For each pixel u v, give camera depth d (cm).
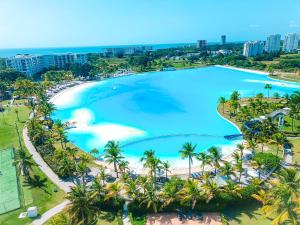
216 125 13875
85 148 11500
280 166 8844
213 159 8081
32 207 6900
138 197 6881
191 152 8306
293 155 9806
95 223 5909
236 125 13638
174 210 6806
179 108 17562
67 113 17162
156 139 12194
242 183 7894
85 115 16600
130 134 13000
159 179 8344
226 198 6700
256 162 8112
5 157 10369
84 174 8819
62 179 8619
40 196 7712
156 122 14775
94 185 7119
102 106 18688
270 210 5359
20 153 8512
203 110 16850
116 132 13350
